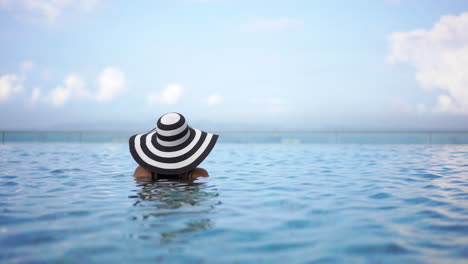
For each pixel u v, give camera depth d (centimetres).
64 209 303
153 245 212
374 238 228
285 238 227
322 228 250
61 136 1572
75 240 220
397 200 349
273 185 442
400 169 628
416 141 1453
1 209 304
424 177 523
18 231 238
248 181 475
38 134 1570
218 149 1269
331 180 490
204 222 262
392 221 269
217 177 513
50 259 189
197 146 438
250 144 1576
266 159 843
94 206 314
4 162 737
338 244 217
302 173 571
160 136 431
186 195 366
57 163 721
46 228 246
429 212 298
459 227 253
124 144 1549
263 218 276
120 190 393
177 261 187
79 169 611
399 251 205
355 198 358
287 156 935
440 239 226
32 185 436
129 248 206
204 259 191
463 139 1416
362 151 1139
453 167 657
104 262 185
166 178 484
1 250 202
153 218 273
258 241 221
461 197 364
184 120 435
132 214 286
